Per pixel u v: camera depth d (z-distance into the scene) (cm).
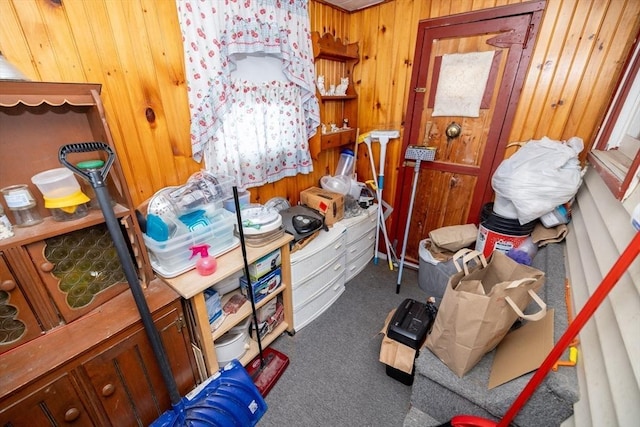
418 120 210
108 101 112
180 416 107
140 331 100
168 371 101
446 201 217
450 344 105
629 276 78
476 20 169
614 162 124
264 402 130
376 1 195
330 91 215
